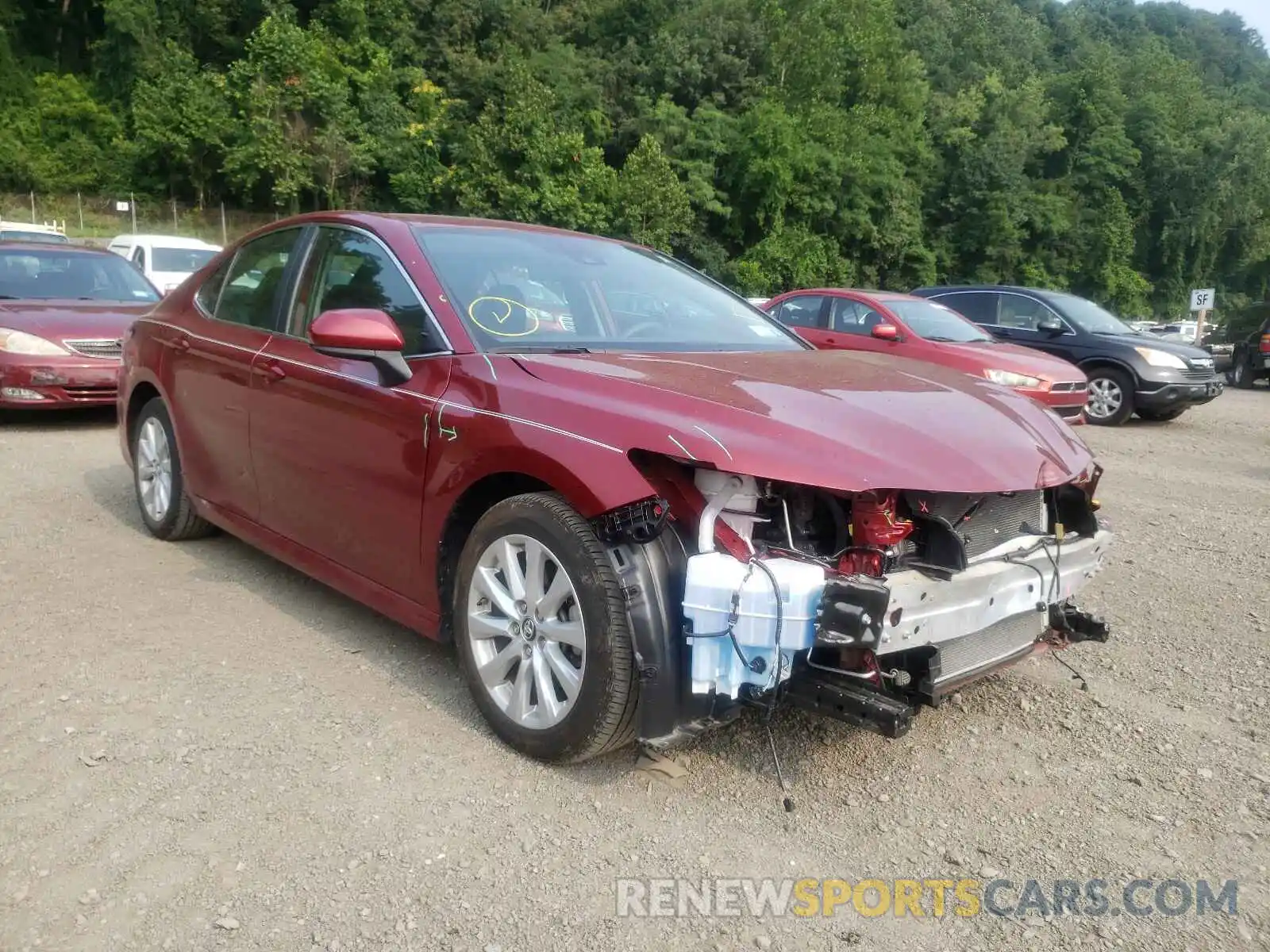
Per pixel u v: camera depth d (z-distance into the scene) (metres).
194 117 48.31
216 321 4.64
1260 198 77.38
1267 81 137.88
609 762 3.07
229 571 4.75
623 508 2.69
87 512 5.72
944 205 62.78
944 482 2.62
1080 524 3.26
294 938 2.25
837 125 54.34
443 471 3.20
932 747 3.31
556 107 55.12
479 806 2.80
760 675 2.56
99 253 9.91
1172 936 2.40
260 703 3.38
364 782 2.90
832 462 2.59
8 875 2.43
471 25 63.06
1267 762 3.30
